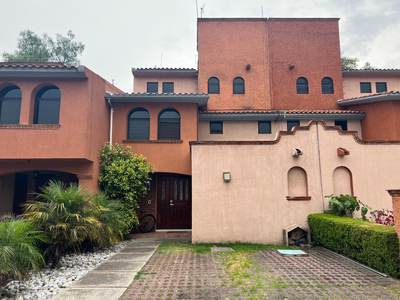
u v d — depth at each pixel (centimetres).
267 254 736
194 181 908
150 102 1130
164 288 487
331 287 485
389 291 463
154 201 1184
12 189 1158
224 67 1548
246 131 1315
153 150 1096
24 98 913
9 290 495
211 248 812
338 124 1328
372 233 577
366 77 1644
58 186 702
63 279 554
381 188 906
